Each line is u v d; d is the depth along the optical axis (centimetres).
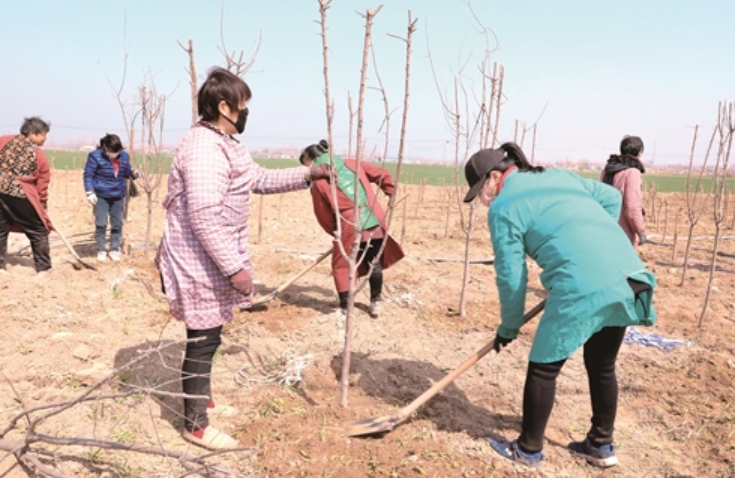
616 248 281
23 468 267
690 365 439
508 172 304
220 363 404
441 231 1052
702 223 1310
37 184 599
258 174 336
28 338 417
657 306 594
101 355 402
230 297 304
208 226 277
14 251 716
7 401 333
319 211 500
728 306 605
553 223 282
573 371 425
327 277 643
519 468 305
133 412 332
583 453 322
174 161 291
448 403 370
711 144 539
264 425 330
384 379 396
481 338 479
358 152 310
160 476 279
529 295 616
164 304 523
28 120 595
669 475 310
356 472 294
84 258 683
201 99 290
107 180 661
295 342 446
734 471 311
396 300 562
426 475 293
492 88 479
